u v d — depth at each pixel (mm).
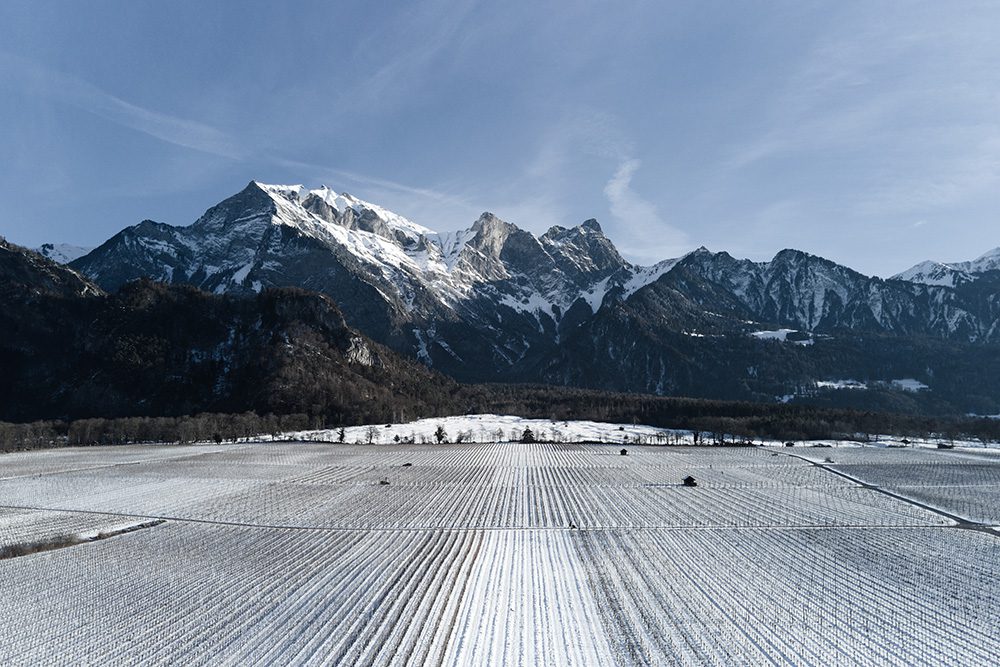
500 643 41281
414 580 54938
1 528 76688
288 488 103562
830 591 52312
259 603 49625
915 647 41469
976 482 110062
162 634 43719
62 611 48375
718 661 39062
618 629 43812
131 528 76312
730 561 61125
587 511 85312
